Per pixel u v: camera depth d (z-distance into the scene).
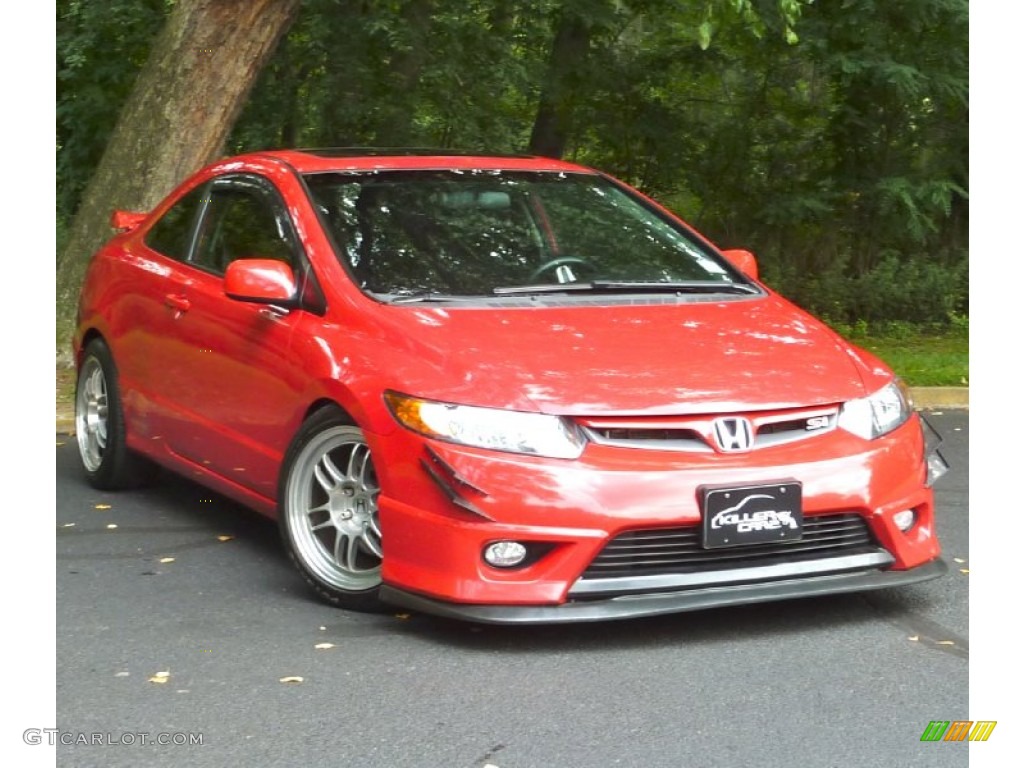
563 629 4.81
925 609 5.04
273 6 10.56
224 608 5.08
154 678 4.33
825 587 4.68
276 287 5.33
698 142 16.06
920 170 15.74
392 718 3.99
